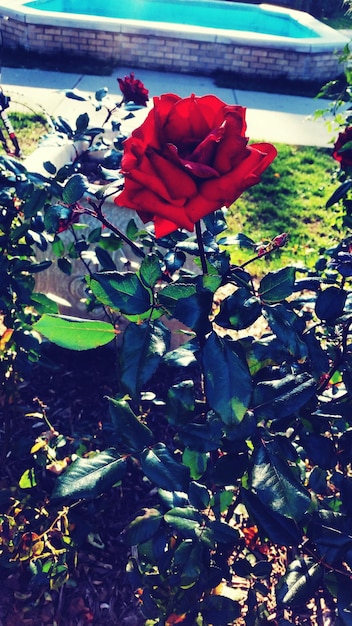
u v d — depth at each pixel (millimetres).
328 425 430
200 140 266
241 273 399
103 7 3414
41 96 1936
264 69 2506
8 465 666
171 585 432
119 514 641
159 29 2398
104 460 352
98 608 559
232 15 3350
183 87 2318
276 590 393
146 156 247
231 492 428
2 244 541
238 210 1417
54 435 650
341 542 387
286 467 324
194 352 334
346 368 409
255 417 340
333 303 376
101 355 859
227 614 434
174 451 690
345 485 411
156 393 808
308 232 1351
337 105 932
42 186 487
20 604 553
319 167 1702
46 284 835
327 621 552
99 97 613
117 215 765
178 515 401
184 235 508
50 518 559
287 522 379
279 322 328
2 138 770
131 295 303
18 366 590
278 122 2021
